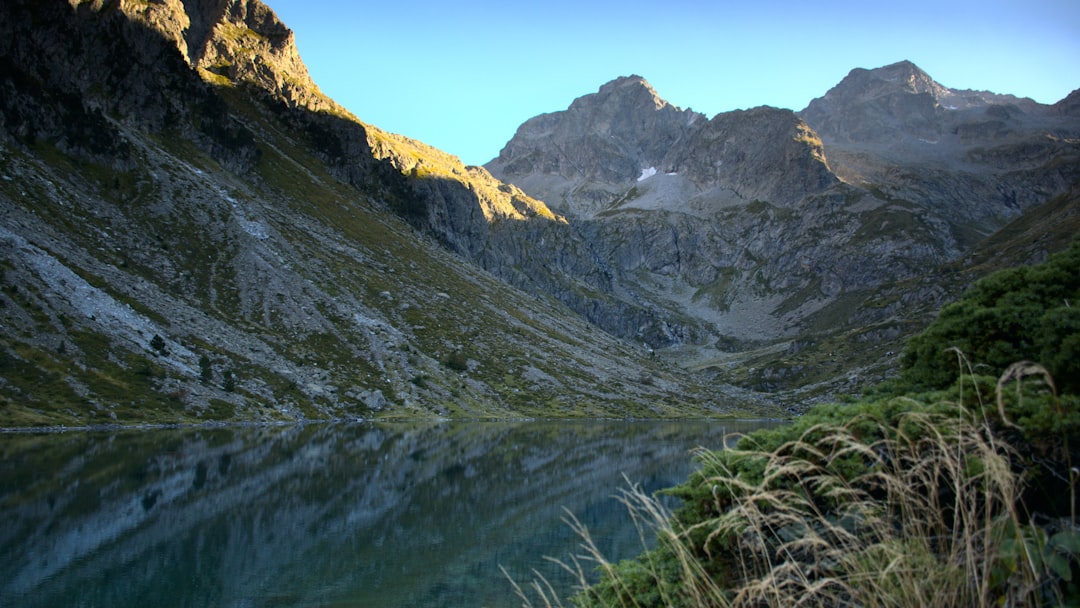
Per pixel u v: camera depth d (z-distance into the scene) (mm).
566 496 66500
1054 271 29062
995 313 28078
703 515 17109
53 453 74688
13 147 171500
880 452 14188
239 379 143000
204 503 55188
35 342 114125
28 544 41281
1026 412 14531
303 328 181000
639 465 89062
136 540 43750
